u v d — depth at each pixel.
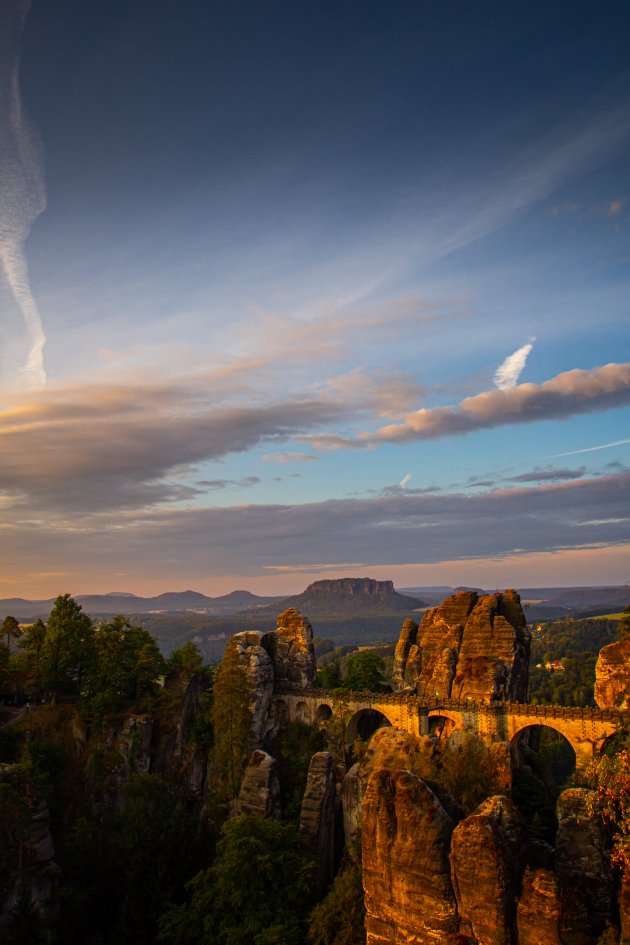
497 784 79.81
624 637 100.25
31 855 84.19
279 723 122.56
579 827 53.91
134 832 89.50
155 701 115.56
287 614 131.88
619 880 51.69
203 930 76.31
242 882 76.12
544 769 102.31
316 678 138.75
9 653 136.00
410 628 126.06
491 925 47.53
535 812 77.62
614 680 87.62
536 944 46.03
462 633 111.44
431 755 87.56
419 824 51.78
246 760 107.12
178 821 93.94
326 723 115.38
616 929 47.00
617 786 57.88
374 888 53.72
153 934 81.56
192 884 83.44
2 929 78.69
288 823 93.44
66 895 83.62
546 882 47.28
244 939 71.44
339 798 99.00
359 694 111.25
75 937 81.50
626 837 51.31
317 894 81.19
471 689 100.00
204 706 119.38
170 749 111.88
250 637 123.31
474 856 48.84
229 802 103.94
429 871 50.66
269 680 120.56
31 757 98.69
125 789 98.69
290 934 69.81
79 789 103.31
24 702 123.81
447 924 49.47
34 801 88.56
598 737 82.75
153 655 119.81
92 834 93.31
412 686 117.00
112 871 90.44
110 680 113.56
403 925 51.47
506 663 103.06
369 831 54.69
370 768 92.25
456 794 76.62
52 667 121.00
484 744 90.25
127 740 107.44
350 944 65.12
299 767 109.94
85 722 110.31
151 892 84.62
